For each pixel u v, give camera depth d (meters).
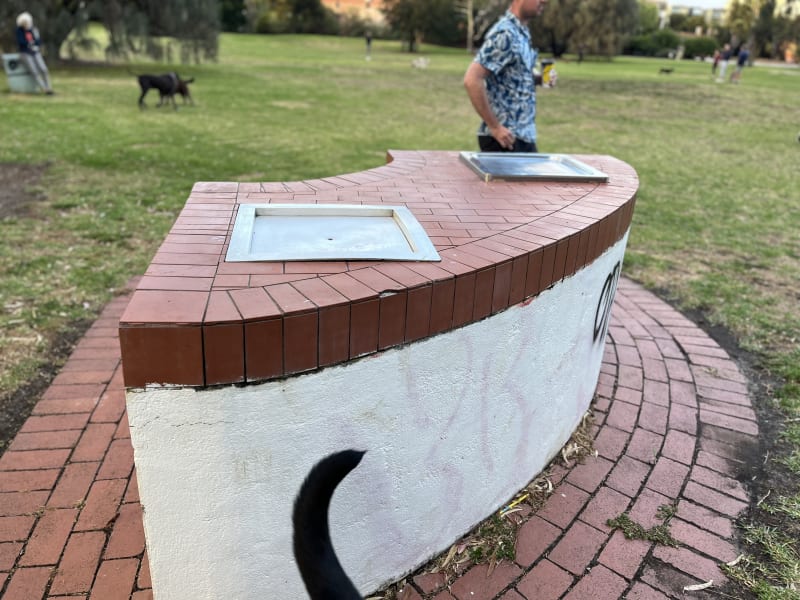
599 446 2.78
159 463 1.46
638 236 6.10
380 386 1.67
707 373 3.47
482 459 2.15
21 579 1.94
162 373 1.36
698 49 62.56
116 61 22.84
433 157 3.86
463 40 58.88
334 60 33.88
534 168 3.36
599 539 2.24
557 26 43.81
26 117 10.69
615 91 22.36
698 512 2.40
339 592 1.31
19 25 13.10
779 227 6.62
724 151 11.61
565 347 2.40
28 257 4.64
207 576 1.63
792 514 2.39
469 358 1.89
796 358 3.67
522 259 1.93
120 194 6.49
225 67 24.41
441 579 2.05
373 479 1.79
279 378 1.47
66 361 3.26
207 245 1.90
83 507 2.25
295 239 2.01
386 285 1.62
